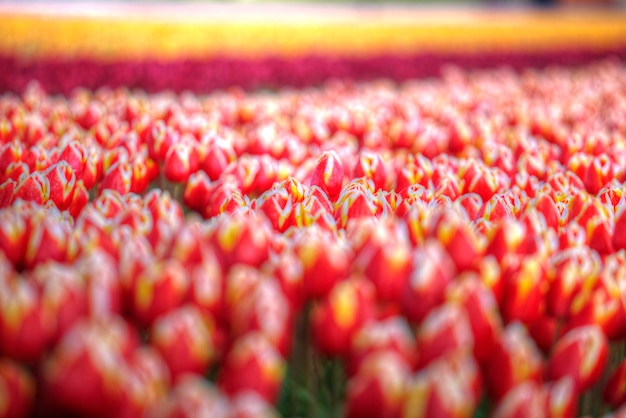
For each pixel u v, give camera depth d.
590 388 0.98
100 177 1.43
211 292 0.89
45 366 0.82
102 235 0.98
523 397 0.80
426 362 0.84
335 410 0.98
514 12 11.27
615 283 0.95
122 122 1.88
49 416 0.81
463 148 1.79
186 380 0.83
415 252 0.98
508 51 5.23
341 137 1.76
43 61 3.61
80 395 0.77
